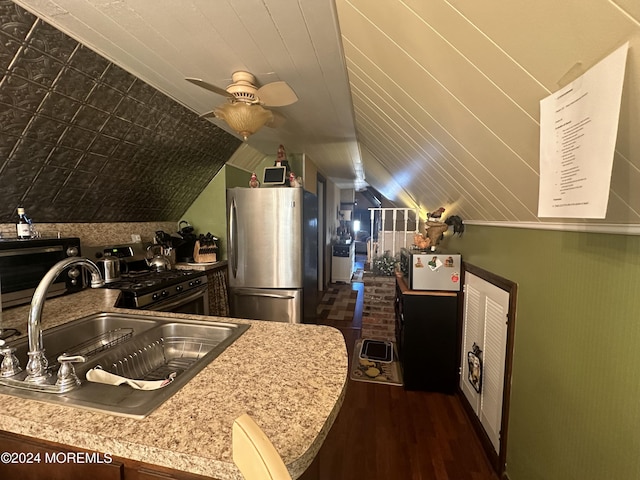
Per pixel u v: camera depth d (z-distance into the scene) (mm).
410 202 4008
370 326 3434
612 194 727
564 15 518
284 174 2986
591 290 933
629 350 784
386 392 2385
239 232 2889
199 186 3270
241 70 1688
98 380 881
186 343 1270
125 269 2467
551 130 692
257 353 992
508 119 885
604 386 875
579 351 991
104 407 712
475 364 1927
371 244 3861
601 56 531
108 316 1388
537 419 1257
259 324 1262
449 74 925
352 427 1982
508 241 1545
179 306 2316
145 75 1749
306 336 1135
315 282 3539
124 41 1412
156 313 1421
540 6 535
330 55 1521
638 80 488
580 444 980
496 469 1609
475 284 2039
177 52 1510
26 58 1298
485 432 1791
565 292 1070
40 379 831
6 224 1804
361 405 2219
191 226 3398
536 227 1257
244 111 1699
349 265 6438
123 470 665
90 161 1969
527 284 1349
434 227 2533
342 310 4480
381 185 5207
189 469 576
